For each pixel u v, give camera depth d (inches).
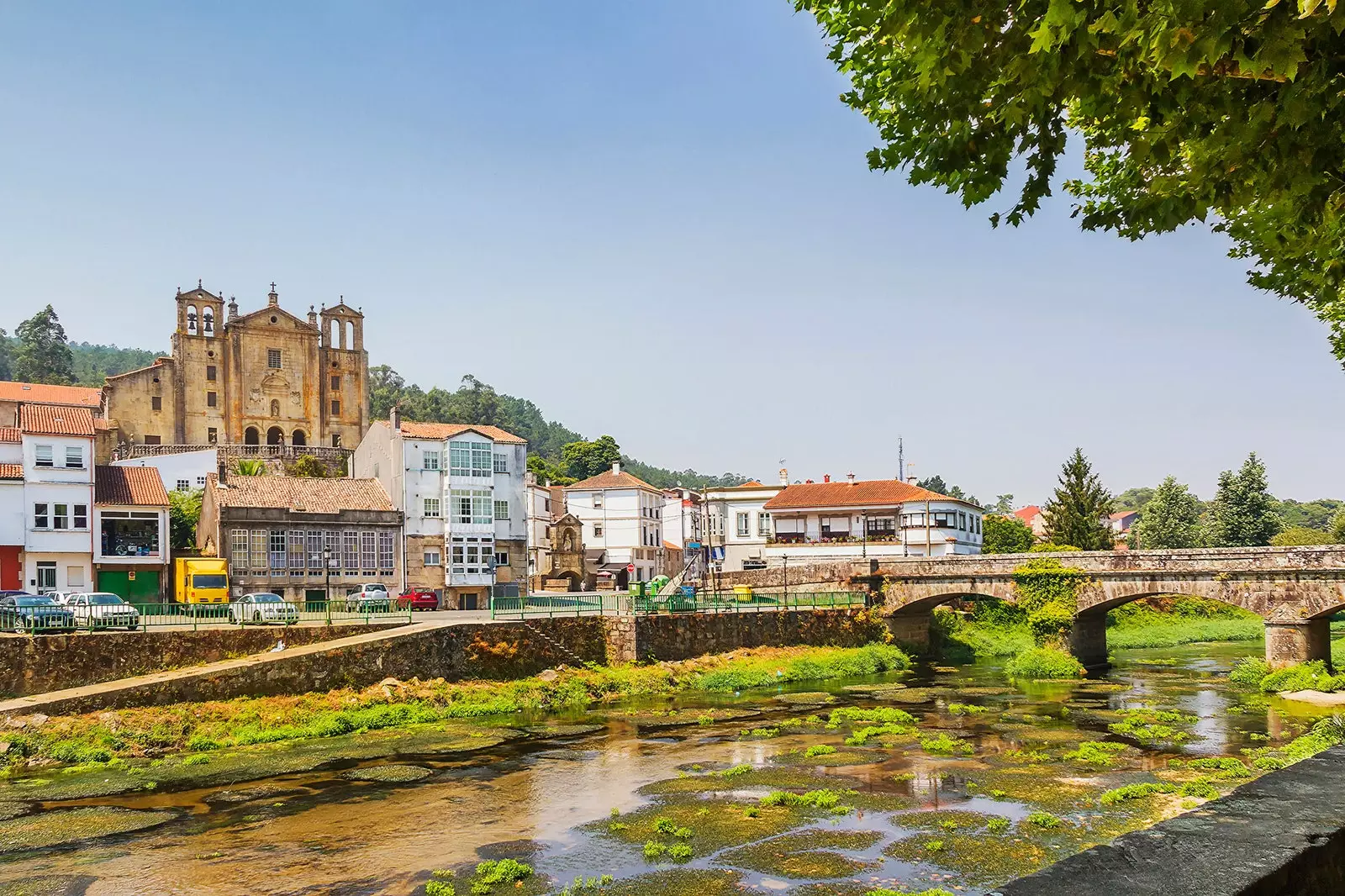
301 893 822.5
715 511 4037.9
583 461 5910.4
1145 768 1208.8
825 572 2723.9
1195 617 3415.4
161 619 1860.2
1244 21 277.7
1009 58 343.9
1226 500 4680.1
